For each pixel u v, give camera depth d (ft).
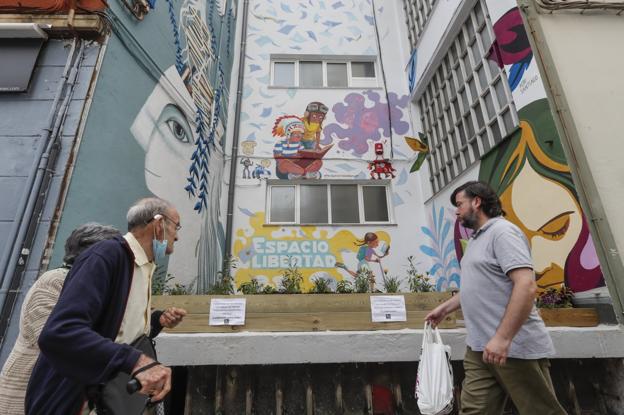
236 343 8.76
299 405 9.14
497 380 6.14
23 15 9.84
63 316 3.56
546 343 5.83
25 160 8.81
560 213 11.38
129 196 11.34
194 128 17.04
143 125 12.42
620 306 9.36
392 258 20.43
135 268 4.79
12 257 7.81
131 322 4.56
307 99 23.93
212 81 20.29
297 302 9.81
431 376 6.63
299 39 26.27
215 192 19.99
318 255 20.22
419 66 23.36
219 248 20.07
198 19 18.54
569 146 10.64
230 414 8.91
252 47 25.71
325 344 8.87
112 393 3.72
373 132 23.27
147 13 12.74
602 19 11.83
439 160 21.26
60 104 9.38
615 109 10.93
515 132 13.71
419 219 21.42
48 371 3.97
